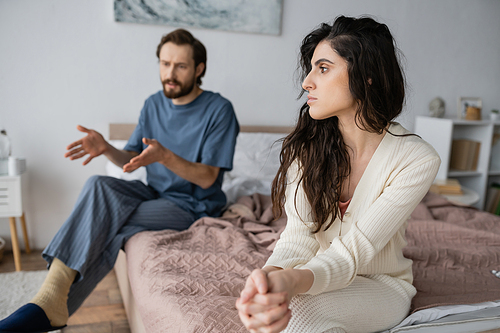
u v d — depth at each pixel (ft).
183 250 4.66
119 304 6.30
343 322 2.75
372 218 2.91
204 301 3.43
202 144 6.09
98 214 5.15
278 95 9.70
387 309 3.03
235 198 7.32
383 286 3.22
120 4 8.29
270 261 2.81
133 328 5.03
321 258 2.75
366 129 2.93
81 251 4.90
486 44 11.37
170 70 5.86
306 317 2.55
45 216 8.59
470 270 4.66
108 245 5.26
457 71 11.20
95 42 8.37
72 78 8.35
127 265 5.13
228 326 3.04
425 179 2.94
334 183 3.14
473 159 10.73
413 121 11.01
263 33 9.28
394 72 2.80
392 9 10.27
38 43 8.06
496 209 11.19
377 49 2.72
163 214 5.68
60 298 4.60
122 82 8.65
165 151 5.22
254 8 9.11
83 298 5.15
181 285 3.78
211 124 6.07
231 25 9.03
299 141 3.22
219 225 5.71
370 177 3.09
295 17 9.53
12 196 7.19
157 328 3.43
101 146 5.72
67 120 8.45
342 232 3.25
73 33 8.21
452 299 3.74
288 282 2.28
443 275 4.40
